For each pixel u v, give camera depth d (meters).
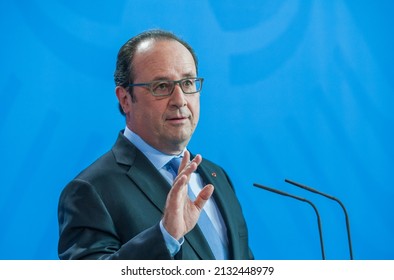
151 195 5.71
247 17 12.69
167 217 4.88
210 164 6.68
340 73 12.95
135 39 6.08
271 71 12.74
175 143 5.91
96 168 5.77
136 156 5.89
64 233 5.50
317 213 5.95
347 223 5.89
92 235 5.38
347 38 12.99
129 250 4.95
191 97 5.89
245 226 6.38
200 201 5.12
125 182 5.70
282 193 5.98
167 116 5.80
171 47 5.90
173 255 5.03
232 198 6.45
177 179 4.86
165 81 5.78
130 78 5.97
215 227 6.02
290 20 12.80
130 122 6.11
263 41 12.73
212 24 12.59
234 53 12.65
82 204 5.50
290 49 12.80
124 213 5.55
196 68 6.20
